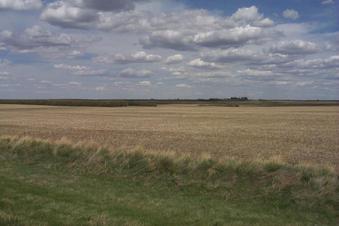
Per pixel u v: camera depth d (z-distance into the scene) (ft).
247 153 77.25
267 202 38.14
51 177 46.47
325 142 99.86
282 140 104.27
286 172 44.21
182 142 96.89
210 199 39.01
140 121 197.16
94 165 53.01
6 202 33.09
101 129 142.00
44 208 31.91
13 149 66.28
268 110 371.35
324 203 36.76
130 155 55.16
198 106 520.42
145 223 29.17
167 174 47.98
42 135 114.73
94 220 28.99
